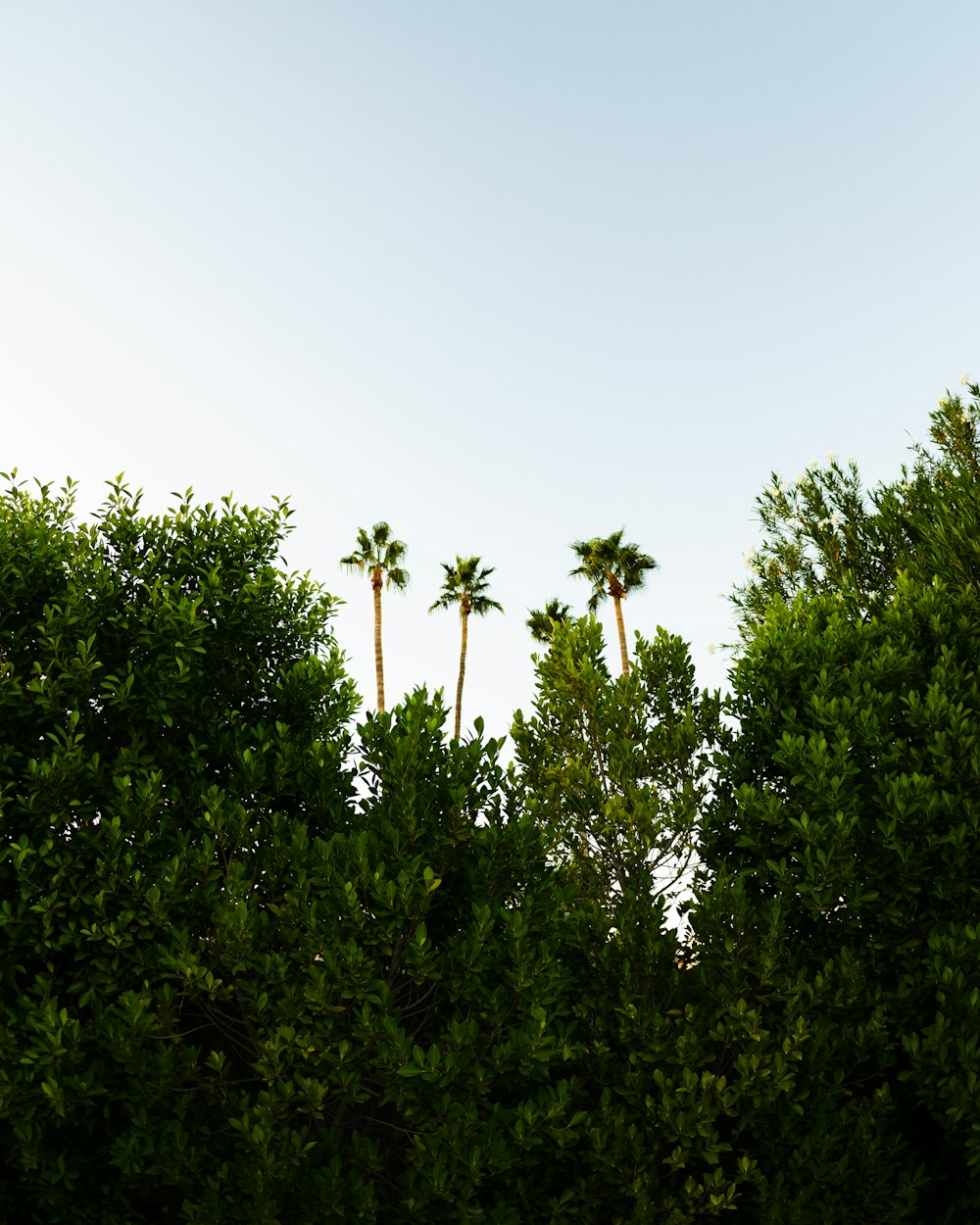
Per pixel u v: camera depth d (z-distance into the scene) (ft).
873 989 23.89
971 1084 21.16
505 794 23.75
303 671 26.37
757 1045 21.38
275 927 20.88
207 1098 20.11
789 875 24.00
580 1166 21.35
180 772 23.44
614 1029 22.79
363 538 131.75
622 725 29.68
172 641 22.65
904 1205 21.94
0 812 19.90
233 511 27.17
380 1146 21.40
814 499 44.55
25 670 22.54
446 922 22.66
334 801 24.52
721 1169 22.11
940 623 29.81
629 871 28.14
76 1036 18.44
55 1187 18.76
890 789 23.84
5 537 23.15
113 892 19.76
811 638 29.30
